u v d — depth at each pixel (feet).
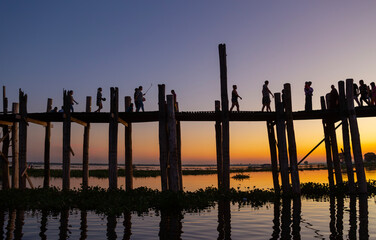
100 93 60.23
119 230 31.99
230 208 45.68
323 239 27.68
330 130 64.08
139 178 131.34
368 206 45.19
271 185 88.63
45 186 58.65
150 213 41.75
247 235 29.53
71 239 28.48
